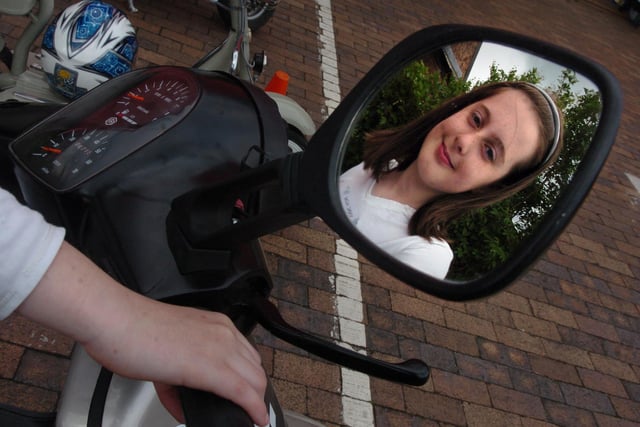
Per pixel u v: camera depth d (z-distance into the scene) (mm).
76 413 842
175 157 878
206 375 607
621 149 6832
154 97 929
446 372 3107
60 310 571
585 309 4117
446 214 647
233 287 798
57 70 2459
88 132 876
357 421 2648
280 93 3297
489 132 648
